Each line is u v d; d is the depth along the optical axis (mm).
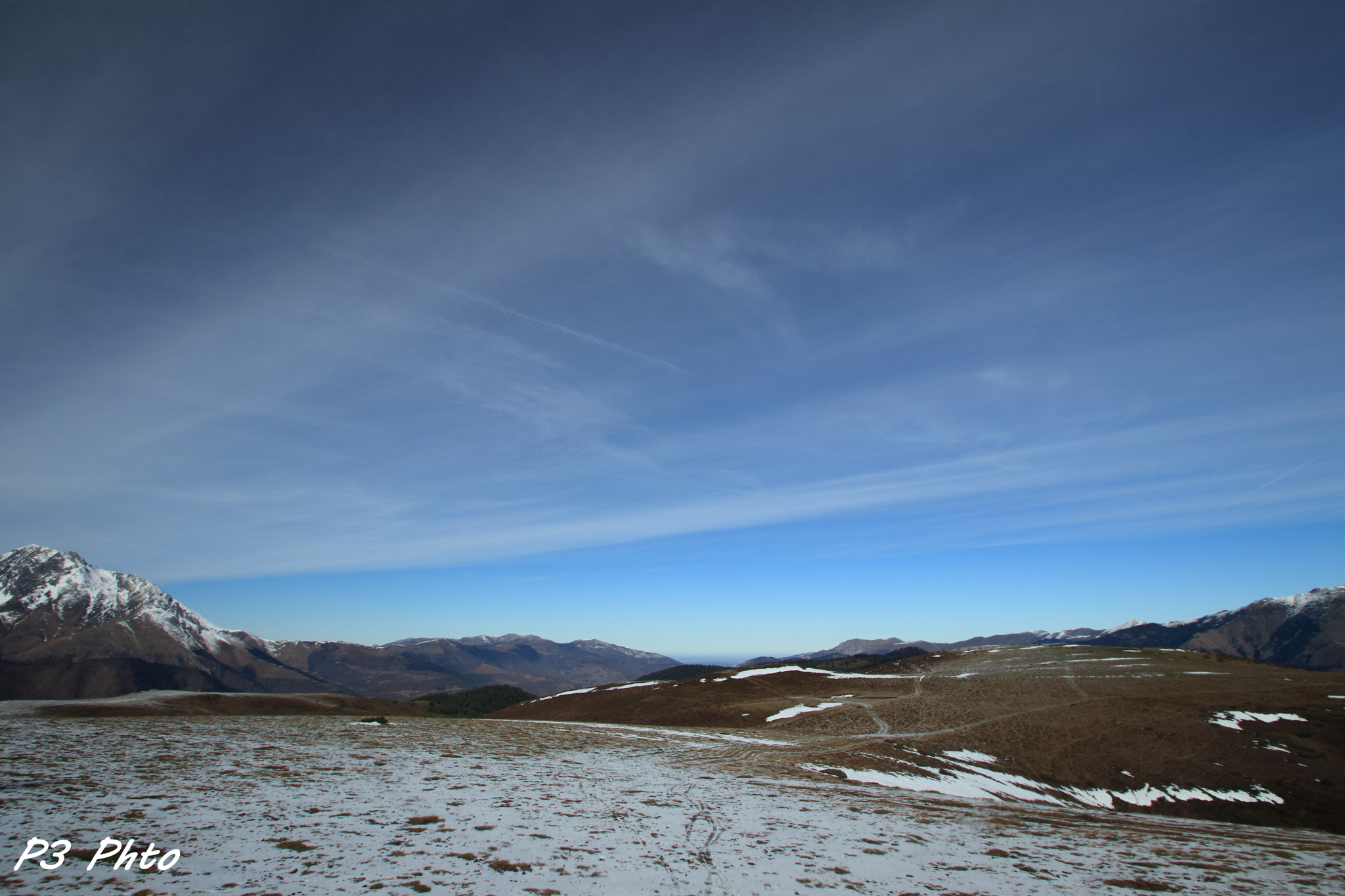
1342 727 51969
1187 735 52156
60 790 21547
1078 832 26469
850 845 20969
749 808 26734
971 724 60812
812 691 100062
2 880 13367
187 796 22078
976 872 18594
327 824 19344
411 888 14219
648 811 24781
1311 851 25078
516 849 17906
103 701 67500
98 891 13055
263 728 45438
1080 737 52156
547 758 40344
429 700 182000
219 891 13438
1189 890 17953
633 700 105375
